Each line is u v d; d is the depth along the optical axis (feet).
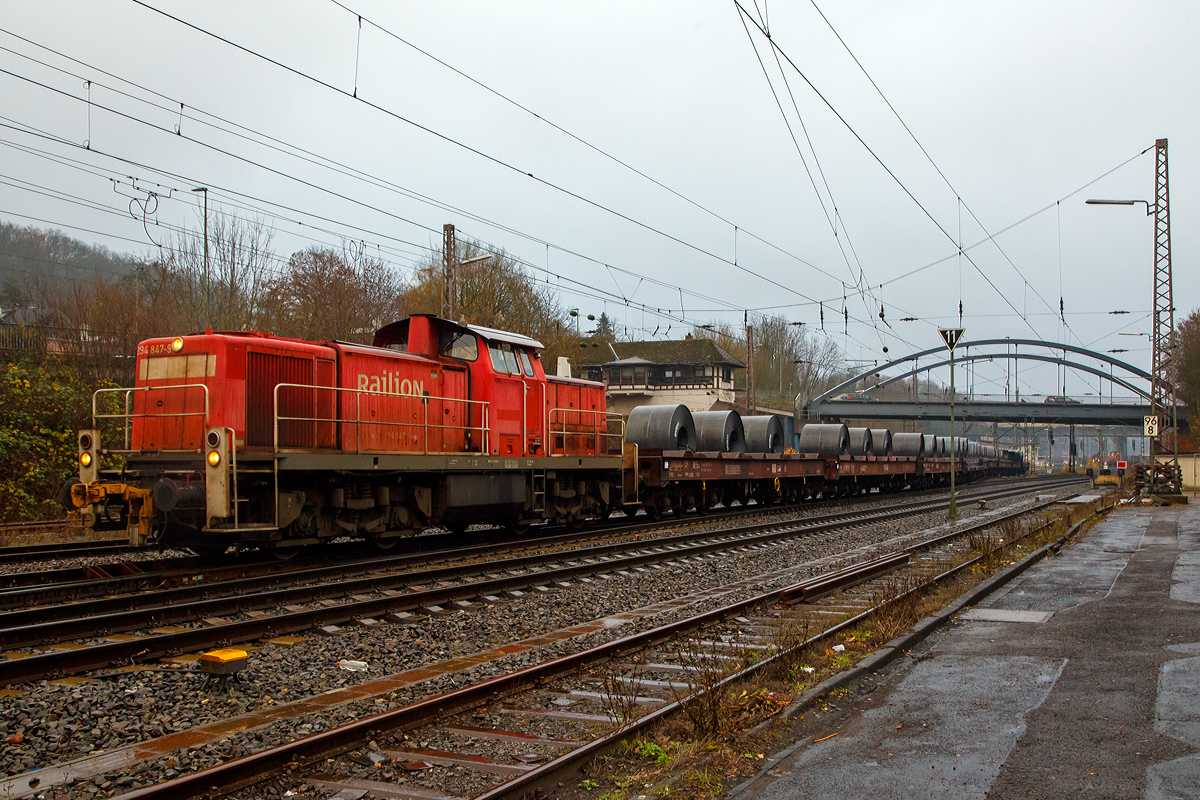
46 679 24.63
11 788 17.38
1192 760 17.94
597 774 18.33
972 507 104.22
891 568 49.19
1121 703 22.06
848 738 20.03
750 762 18.61
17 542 59.31
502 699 23.66
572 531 64.85
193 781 16.58
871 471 123.54
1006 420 259.60
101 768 18.58
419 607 35.35
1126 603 36.37
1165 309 109.19
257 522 41.32
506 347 58.44
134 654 26.81
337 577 41.19
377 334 56.18
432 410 51.90
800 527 72.54
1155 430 110.52
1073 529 67.77
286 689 24.90
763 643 31.04
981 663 26.76
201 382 40.98
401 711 20.79
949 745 19.31
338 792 17.51
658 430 75.87
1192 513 92.68
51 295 102.27
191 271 119.24
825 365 325.83
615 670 27.09
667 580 45.60
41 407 78.54
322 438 44.83
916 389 267.39
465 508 52.70
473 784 17.99
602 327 272.72
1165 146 107.04
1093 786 16.75
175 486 37.14
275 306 134.10
